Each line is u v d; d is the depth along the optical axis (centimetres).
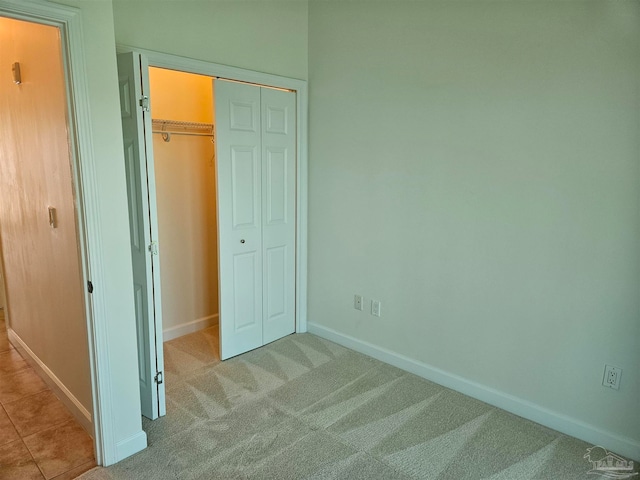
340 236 335
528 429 240
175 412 253
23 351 325
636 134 198
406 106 280
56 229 228
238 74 294
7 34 248
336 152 327
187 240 361
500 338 256
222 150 294
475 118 249
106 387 204
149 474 203
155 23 252
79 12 176
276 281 348
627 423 216
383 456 216
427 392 278
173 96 338
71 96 179
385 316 314
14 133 262
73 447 225
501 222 246
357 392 277
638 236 203
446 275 275
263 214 328
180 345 346
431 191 275
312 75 334
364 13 294
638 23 193
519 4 226
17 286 313
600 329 219
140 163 229
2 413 255
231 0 285
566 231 224
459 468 208
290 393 275
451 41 254
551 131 222
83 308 200
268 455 216
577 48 210
